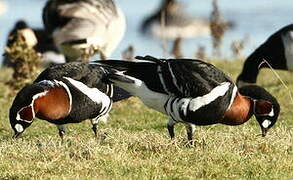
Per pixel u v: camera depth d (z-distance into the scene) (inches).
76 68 531.2
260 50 863.7
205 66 510.0
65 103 522.6
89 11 863.7
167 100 518.0
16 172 483.2
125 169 482.0
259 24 1942.7
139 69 527.2
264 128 548.1
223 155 499.5
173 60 519.5
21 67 846.5
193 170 478.6
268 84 892.0
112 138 557.3
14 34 1053.2
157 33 1748.3
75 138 565.9
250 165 484.7
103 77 537.6
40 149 536.4
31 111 517.3
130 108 746.8
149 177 467.2
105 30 861.8
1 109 765.3
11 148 538.0
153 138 541.6
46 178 469.7
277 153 514.6
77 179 461.7
